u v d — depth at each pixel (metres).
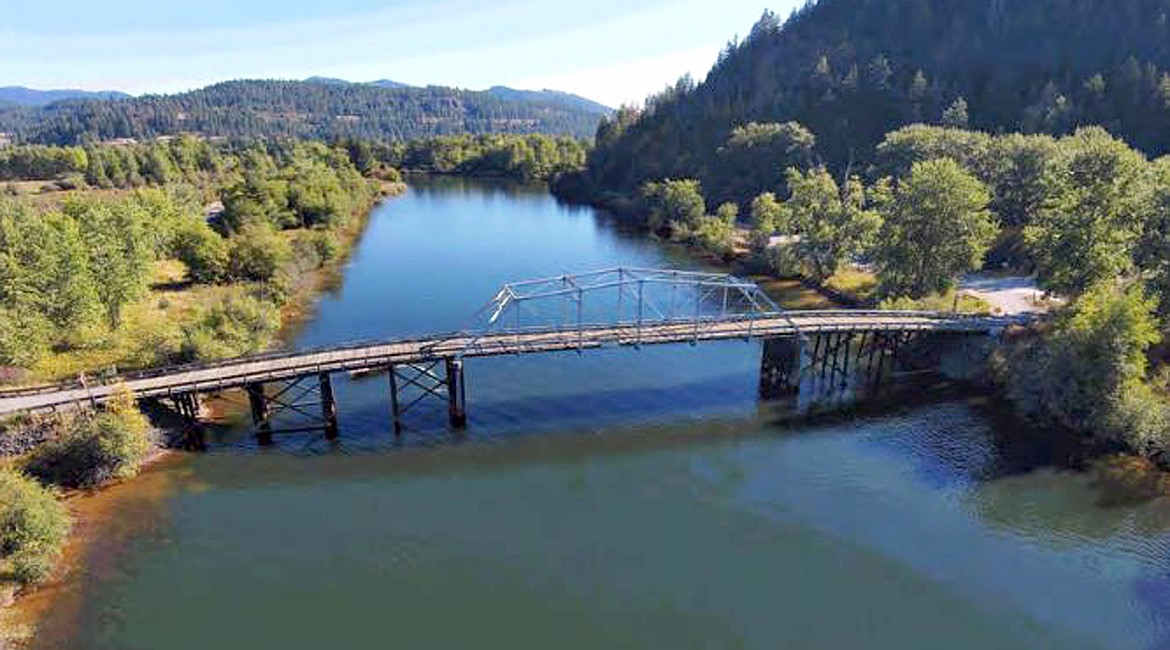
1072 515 42.50
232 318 65.81
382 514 42.47
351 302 84.62
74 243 62.88
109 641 32.41
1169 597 36.03
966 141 104.06
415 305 84.06
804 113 162.25
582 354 67.94
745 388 61.22
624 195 166.12
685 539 40.44
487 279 96.56
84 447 43.38
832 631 33.97
